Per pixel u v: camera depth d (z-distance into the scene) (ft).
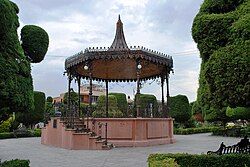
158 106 68.33
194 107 116.06
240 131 85.87
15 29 21.12
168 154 26.22
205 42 24.06
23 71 20.71
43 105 93.40
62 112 63.16
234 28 21.42
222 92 21.49
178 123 110.42
